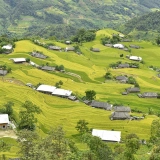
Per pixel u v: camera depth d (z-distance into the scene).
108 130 161.75
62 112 184.38
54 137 86.12
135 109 196.38
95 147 105.75
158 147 119.19
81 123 158.88
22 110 165.50
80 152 97.12
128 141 124.19
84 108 191.88
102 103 198.38
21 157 77.38
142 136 159.25
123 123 172.88
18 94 196.88
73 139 151.12
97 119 177.88
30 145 78.38
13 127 148.62
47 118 174.62
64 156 82.75
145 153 127.94
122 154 116.69
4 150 109.31
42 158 74.12
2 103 177.50
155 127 150.00
